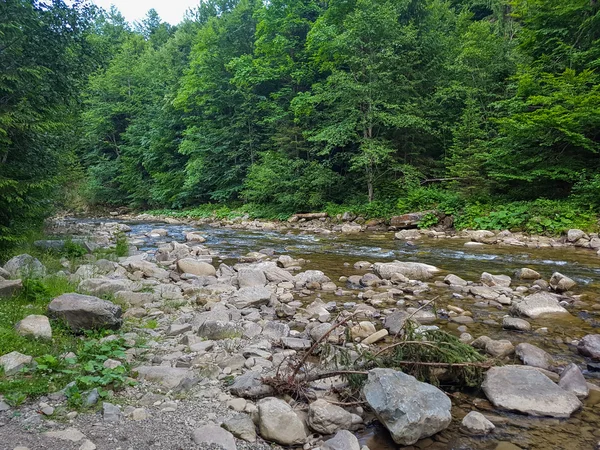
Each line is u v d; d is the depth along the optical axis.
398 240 14.66
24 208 8.48
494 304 6.51
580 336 5.02
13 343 3.90
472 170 17.94
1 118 7.30
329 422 2.97
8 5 7.75
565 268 9.38
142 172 36.72
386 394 2.99
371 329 5.14
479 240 13.88
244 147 28.52
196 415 3.07
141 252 12.12
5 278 5.91
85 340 4.41
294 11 26.89
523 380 3.51
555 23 18.66
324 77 26.19
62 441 2.60
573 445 2.82
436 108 21.34
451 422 3.12
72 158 14.77
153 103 37.78
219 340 4.76
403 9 23.25
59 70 9.19
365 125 20.03
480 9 34.56
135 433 2.77
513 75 20.08
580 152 16.16
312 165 22.84
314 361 4.17
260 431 2.88
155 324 5.32
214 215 26.56
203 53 30.17
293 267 9.76
